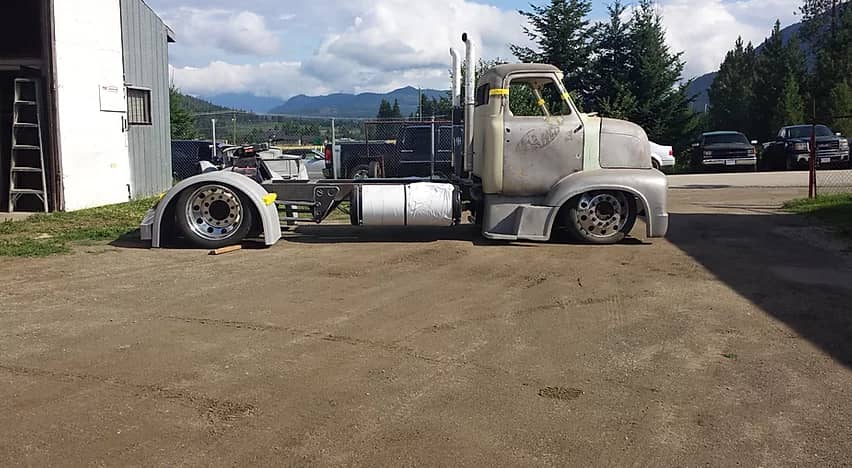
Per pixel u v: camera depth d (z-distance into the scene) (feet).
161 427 14.23
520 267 29.40
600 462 12.96
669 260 30.73
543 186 34.24
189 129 131.54
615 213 34.32
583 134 34.04
